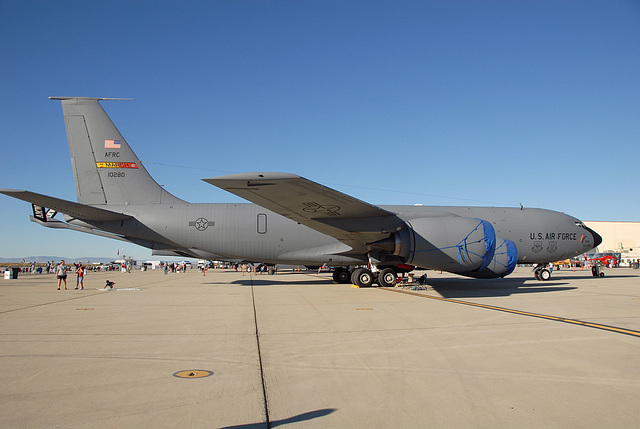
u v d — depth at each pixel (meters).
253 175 11.38
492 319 9.26
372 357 5.96
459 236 15.85
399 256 16.97
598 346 6.59
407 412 3.92
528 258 21.48
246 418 3.77
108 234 19.61
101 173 19.38
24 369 5.39
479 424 3.64
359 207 14.84
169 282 26.33
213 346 6.70
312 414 3.87
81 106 19.27
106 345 6.79
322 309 11.14
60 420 3.73
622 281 23.38
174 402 4.18
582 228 21.92
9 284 25.75
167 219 19.36
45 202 16.61
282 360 5.82
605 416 3.81
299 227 19.59
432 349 6.43
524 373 5.16
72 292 17.91
